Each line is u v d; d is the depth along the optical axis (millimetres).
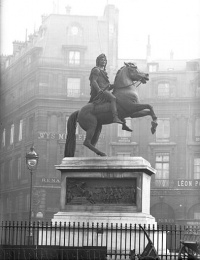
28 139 46281
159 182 46469
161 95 47250
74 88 47375
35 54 46938
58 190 45406
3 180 46781
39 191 45031
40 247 12234
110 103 14461
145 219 13477
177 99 47156
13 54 46281
